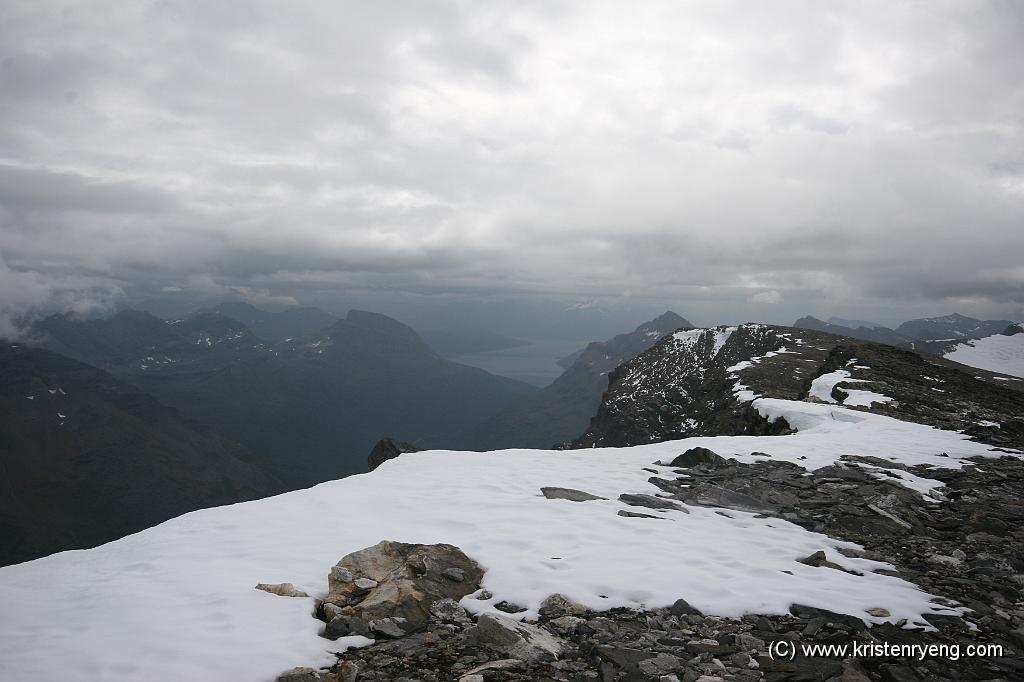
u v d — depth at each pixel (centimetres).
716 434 4247
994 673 712
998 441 2442
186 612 816
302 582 944
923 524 1371
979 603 918
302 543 1138
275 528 1237
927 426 2850
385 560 968
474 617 842
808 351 6162
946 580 1020
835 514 1416
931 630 820
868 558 1134
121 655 693
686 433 5238
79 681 638
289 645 730
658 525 1248
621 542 1126
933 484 1728
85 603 866
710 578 956
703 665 697
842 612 848
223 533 1202
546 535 1160
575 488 1612
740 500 1511
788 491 1616
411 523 1262
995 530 1306
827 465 1909
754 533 1243
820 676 673
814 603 874
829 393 4034
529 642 749
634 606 866
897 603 897
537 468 1888
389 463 2002
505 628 769
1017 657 753
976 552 1173
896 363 5200
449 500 1454
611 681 655
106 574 1001
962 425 3000
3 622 805
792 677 671
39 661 681
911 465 1967
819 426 3002
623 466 1928
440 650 745
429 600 877
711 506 1466
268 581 941
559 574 966
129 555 1102
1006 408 3906
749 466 1902
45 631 772
